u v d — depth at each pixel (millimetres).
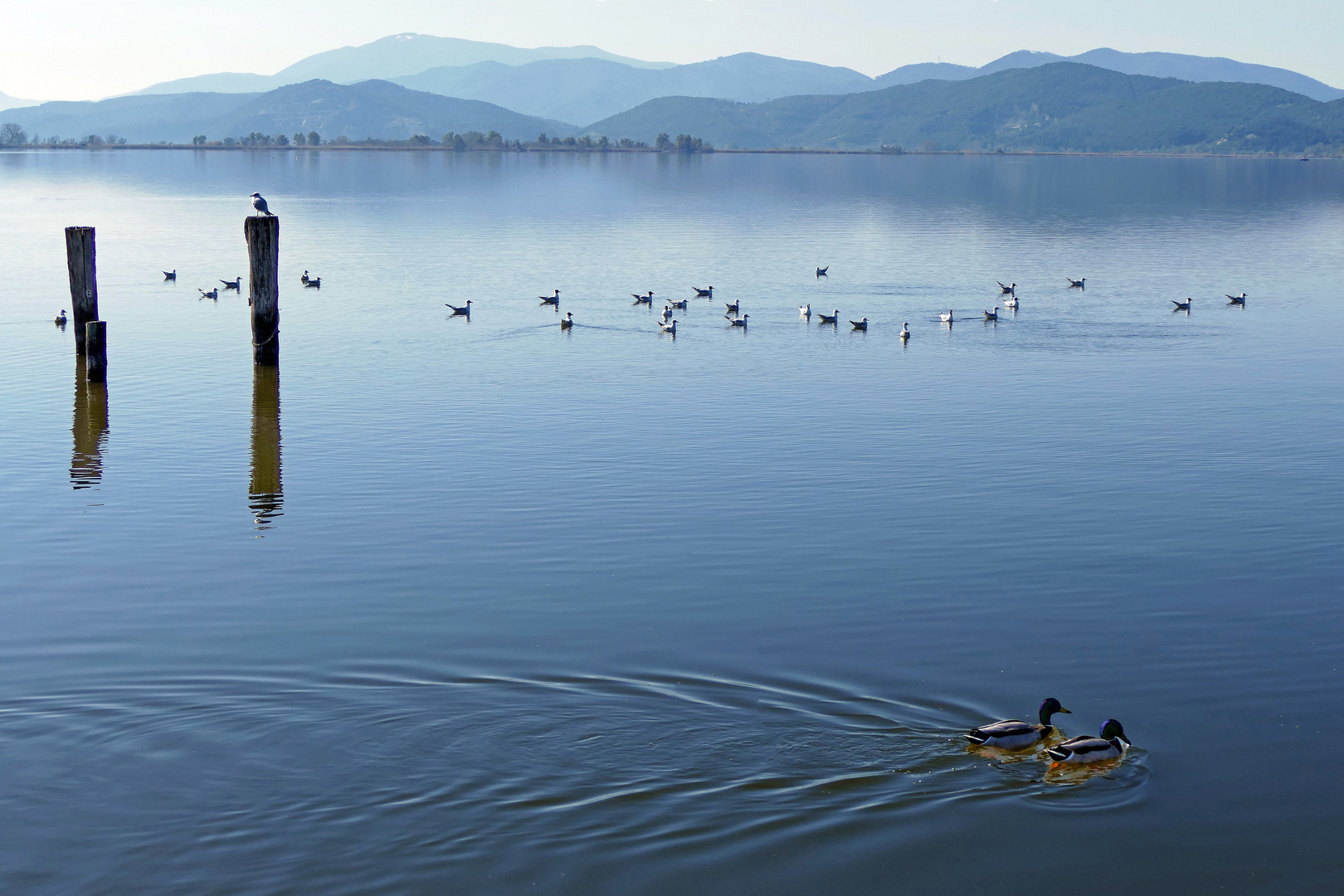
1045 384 51125
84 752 19891
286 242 106875
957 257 102750
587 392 48812
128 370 51625
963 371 54062
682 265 94812
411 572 28734
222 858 17297
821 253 105125
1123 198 196000
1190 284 85000
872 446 40500
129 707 21469
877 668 23719
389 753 19922
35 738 20312
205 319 65375
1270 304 75312
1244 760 20672
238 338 59781
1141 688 23203
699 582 28203
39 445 39812
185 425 42656
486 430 42469
